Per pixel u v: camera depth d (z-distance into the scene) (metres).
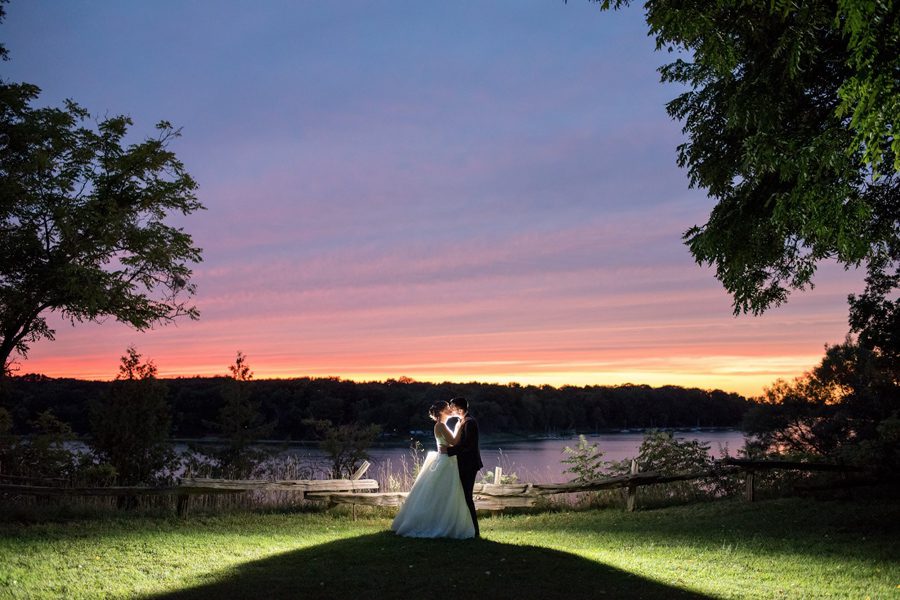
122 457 16.36
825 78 9.48
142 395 16.84
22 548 8.09
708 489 15.02
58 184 24.23
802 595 6.68
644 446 15.93
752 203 10.34
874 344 20.81
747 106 9.17
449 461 9.48
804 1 7.89
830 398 24.84
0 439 15.98
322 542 9.12
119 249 25.98
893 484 13.53
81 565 7.38
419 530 9.43
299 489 12.01
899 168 6.30
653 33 9.33
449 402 9.70
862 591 6.83
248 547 8.70
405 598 6.35
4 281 24.03
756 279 10.88
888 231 10.19
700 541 9.55
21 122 24.02
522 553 8.26
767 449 22.23
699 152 11.16
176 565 7.59
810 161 8.75
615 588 6.79
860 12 6.32
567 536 10.11
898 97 6.24
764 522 11.12
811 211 8.59
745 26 8.89
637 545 9.27
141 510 11.57
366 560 7.87
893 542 9.27
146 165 25.92
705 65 9.72
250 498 13.12
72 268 23.11
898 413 19.88
